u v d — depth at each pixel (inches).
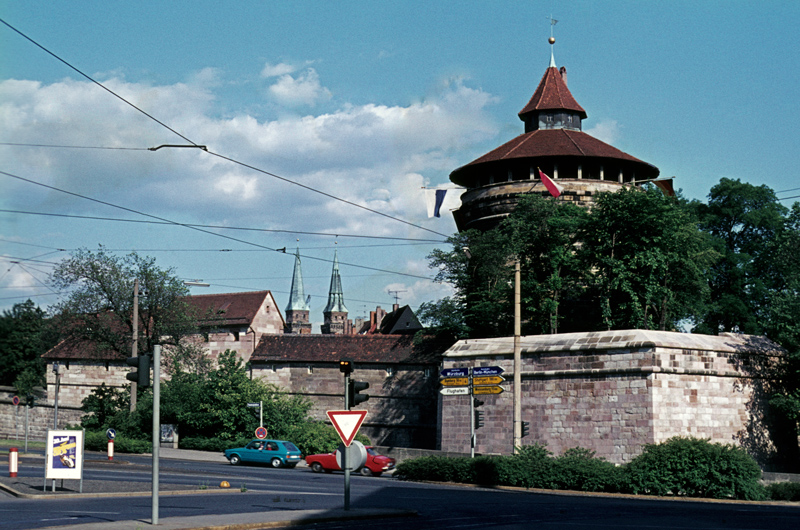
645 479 1263.5
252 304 2706.7
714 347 1651.1
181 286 2465.6
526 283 2070.6
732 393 1665.8
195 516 698.8
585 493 1272.1
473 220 2479.1
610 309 1952.5
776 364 1764.3
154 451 624.4
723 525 725.3
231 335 2677.2
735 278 2529.5
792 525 738.8
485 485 1385.3
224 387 2194.9
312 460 1667.1
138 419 2225.6
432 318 2310.5
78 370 2797.7
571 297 2100.1
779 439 1742.1
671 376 1567.4
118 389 2719.0
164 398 2253.9
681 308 1984.5
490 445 1813.5
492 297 2165.4
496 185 2431.1
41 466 1380.4
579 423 1643.7
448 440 1910.7
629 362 1573.6
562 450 1662.2
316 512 743.1
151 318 2536.9
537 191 2364.7
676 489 1250.6
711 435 1612.9
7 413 2851.9
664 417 1539.1
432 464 1462.8
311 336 2576.3
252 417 2151.8
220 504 844.6
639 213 1904.5
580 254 2037.4
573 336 1715.1
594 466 1327.5
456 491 1201.4
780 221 2573.8
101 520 659.4
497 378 1473.9
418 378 2348.7
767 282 2546.8
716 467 1233.4
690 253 1978.3
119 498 912.3
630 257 1911.9
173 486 1069.8
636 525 706.8
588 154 2385.6
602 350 1621.6
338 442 2151.8
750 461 1244.5
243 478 1326.3
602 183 2386.8
